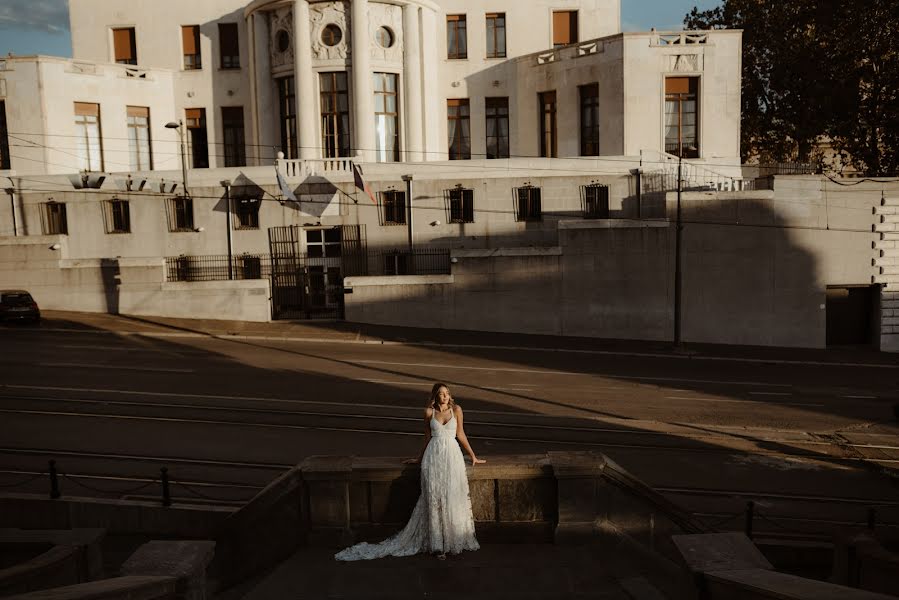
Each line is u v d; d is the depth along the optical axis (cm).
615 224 3431
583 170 3634
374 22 3969
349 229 3722
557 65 4078
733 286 3462
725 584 595
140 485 1490
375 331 3403
